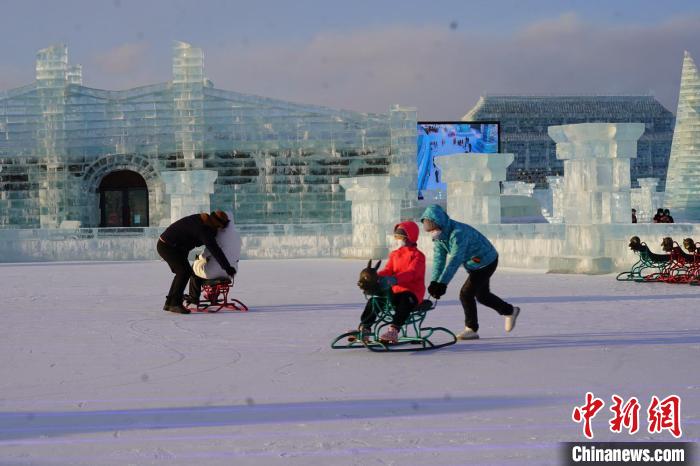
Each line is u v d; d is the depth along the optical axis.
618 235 22.12
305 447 5.28
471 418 5.95
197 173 30.91
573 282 18.77
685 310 12.80
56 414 6.25
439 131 65.94
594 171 21.81
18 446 5.40
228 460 5.04
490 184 26.56
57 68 45.78
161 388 7.16
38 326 11.59
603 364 7.97
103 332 10.93
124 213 46.91
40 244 33.91
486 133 66.44
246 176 45.22
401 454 5.10
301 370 7.95
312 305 14.16
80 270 26.08
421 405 6.37
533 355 8.59
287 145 45.12
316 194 45.22
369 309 9.16
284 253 33.94
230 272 13.24
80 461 5.06
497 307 9.95
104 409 6.39
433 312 12.73
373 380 7.39
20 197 46.12
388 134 44.78
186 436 5.58
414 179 44.41
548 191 57.16
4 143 46.00
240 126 45.19
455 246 9.29
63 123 45.84
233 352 9.14
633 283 18.39
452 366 8.04
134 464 4.99
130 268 26.94
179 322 11.99
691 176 50.91
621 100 83.81
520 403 6.38
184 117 45.22
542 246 24.61
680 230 22.12
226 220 13.28
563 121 82.62
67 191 45.91
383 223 31.14
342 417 6.03
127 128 45.66
